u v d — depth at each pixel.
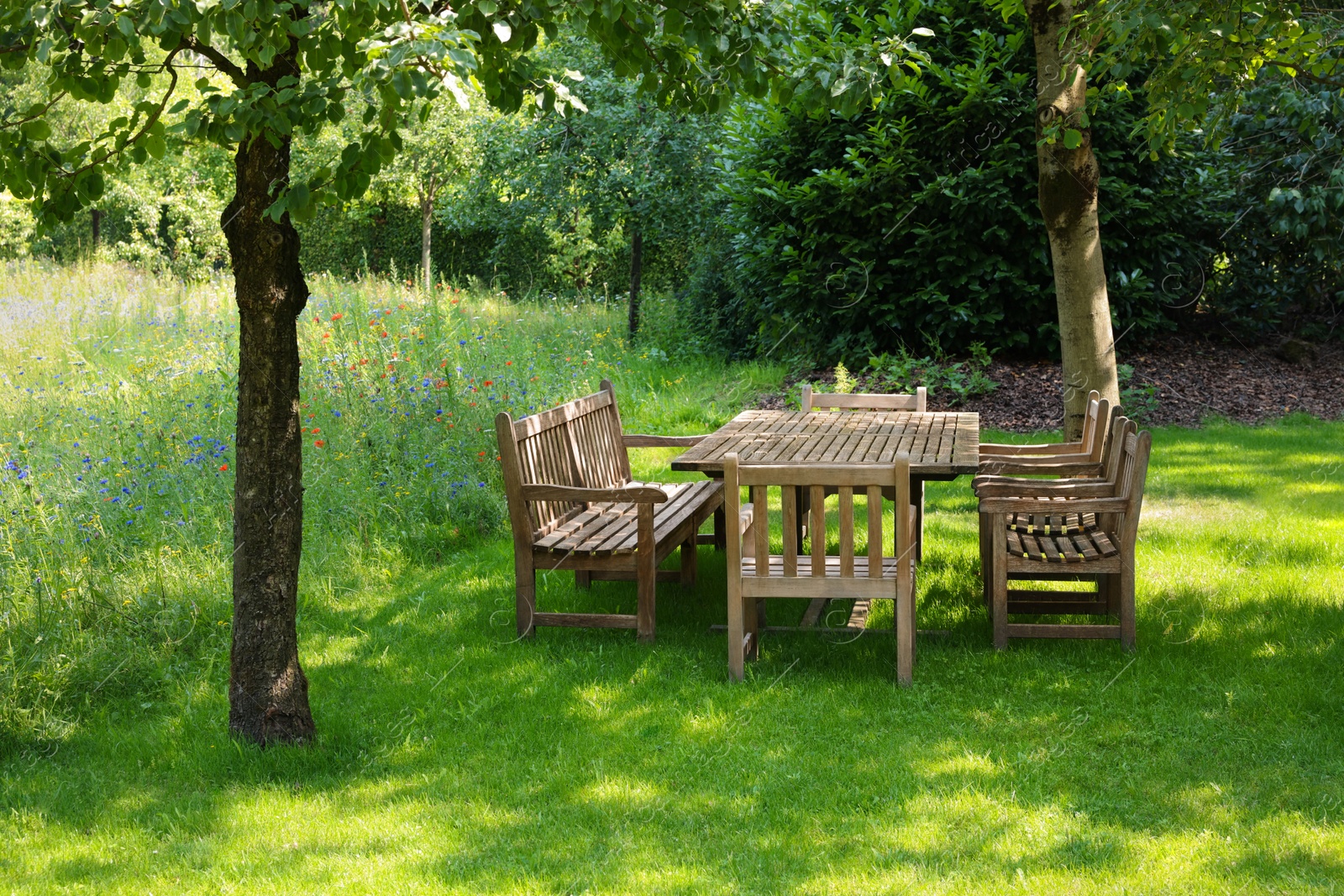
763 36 3.60
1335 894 2.70
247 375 3.66
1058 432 8.95
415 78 2.55
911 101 10.24
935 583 5.64
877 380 10.53
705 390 11.00
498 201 14.05
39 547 5.16
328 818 3.33
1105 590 5.05
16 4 2.91
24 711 4.01
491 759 3.72
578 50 12.31
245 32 2.85
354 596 5.62
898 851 3.01
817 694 4.21
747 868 2.94
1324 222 9.45
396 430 7.45
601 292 20.55
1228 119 5.68
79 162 3.46
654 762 3.65
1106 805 3.24
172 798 3.51
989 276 10.39
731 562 4.35
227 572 5.42
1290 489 7.12
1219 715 3.88
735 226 11.90
